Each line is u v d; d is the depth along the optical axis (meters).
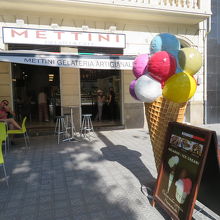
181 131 2.60
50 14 7.20
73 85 8.02
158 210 2.88
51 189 3.53
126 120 8.62
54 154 5.43
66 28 7.40
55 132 7.36
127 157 5.10
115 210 2.90
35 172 4.27
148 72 2.91
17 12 6.92
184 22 8.57
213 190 2.40
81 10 7.07
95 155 5.30
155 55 2.65
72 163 4.75
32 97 11.77
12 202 3.15
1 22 6.84
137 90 2.85
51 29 7.21
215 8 9.30
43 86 11.88
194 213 2.82
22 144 6.52
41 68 12.03
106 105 10.16
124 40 7.89
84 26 7.49
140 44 8.26
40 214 2.85
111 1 6.99
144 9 7.42
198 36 9.06
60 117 6.55
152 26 8.37
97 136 7.44
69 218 2.74
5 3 6.41
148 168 4.38
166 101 2.84
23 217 2.79
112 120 9.96
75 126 8.11
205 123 9.49
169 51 2.90
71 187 3.59
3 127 4.69
